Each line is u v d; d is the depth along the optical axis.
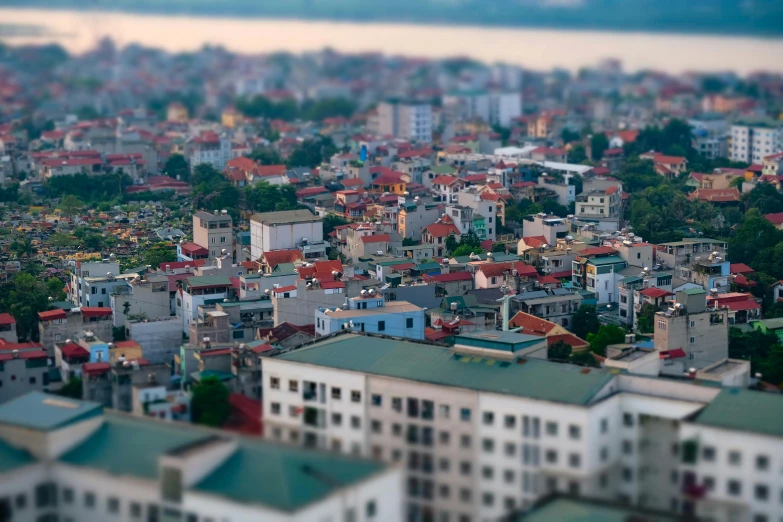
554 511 159.50
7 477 168.50
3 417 177.62
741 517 188.25
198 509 158.50
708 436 190.50
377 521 161.75
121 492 166.50
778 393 198.62
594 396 198.75
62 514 172.12
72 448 175.00
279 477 158.50
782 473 184.75
